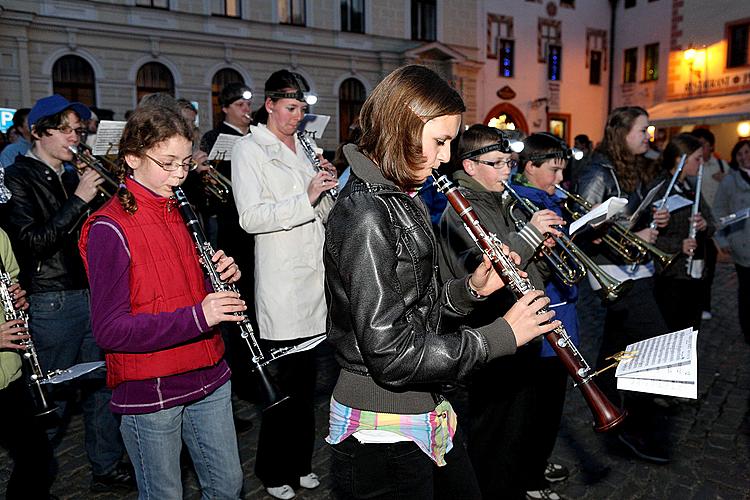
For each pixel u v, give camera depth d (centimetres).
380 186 146
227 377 209
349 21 1705
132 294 185
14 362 219
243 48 1532
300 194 276
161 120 183
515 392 238
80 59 1354
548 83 2112
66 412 380
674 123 1859
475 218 166
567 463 321
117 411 189
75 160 280
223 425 204
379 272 138
